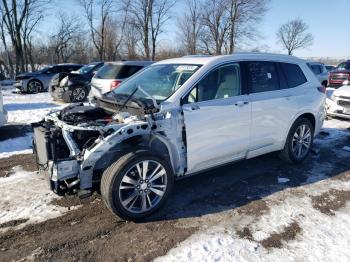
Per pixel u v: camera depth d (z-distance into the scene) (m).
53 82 13.07
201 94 4.00
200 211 3.90
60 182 3.38
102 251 3.15
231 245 3.24
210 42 45.59
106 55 46.00
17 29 32.56
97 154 3.35
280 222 3.67
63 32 47.97
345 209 3.99
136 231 3.48
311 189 4.54
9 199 4.12
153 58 43.75
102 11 42.97
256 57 4.72
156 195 3.74
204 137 4.01
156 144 3.84
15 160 5.58
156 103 3.67
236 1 42.53
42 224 3.59
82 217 3.74
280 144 5.07
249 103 4.42
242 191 4.44
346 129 7.97
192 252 3.12
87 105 4.52
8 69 37.28
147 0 41.69
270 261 3.01
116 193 3.41
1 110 7.21
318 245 3.25
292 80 5.18
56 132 3.48
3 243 3.26
